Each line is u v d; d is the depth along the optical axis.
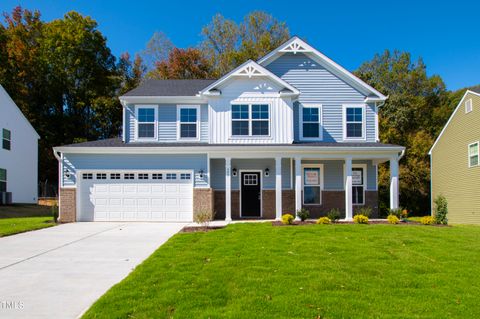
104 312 5.59
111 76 41.00
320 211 18.58
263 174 18.58
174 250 9.77
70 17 40.06
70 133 38.50
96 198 17.08
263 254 9.10
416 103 38.28
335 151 16.53
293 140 18.38
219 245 10.28
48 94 38.31
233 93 17.78
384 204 29.33
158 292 6.45
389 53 46.03
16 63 36.00
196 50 39.38
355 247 9.86
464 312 5.67
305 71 18.95
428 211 30.56
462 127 22.48
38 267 8.48
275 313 5.55
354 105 18.91
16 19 39.44
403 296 6.34
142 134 18.48
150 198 17.09
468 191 21.78
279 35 40.25
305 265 8.08
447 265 8.20
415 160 30.02
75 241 11.70
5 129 25.28
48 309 5.92
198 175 17.08
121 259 9.23
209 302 5.97
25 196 27.62
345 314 5.54
